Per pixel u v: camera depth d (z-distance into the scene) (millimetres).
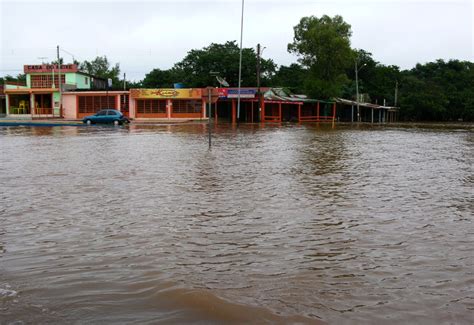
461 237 6414
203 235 6512
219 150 18469
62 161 14875
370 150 19031
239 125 43281
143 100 52531
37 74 54938
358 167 13578
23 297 4496
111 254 5727
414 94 80188
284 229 6797
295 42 58656
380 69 82312
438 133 33719
